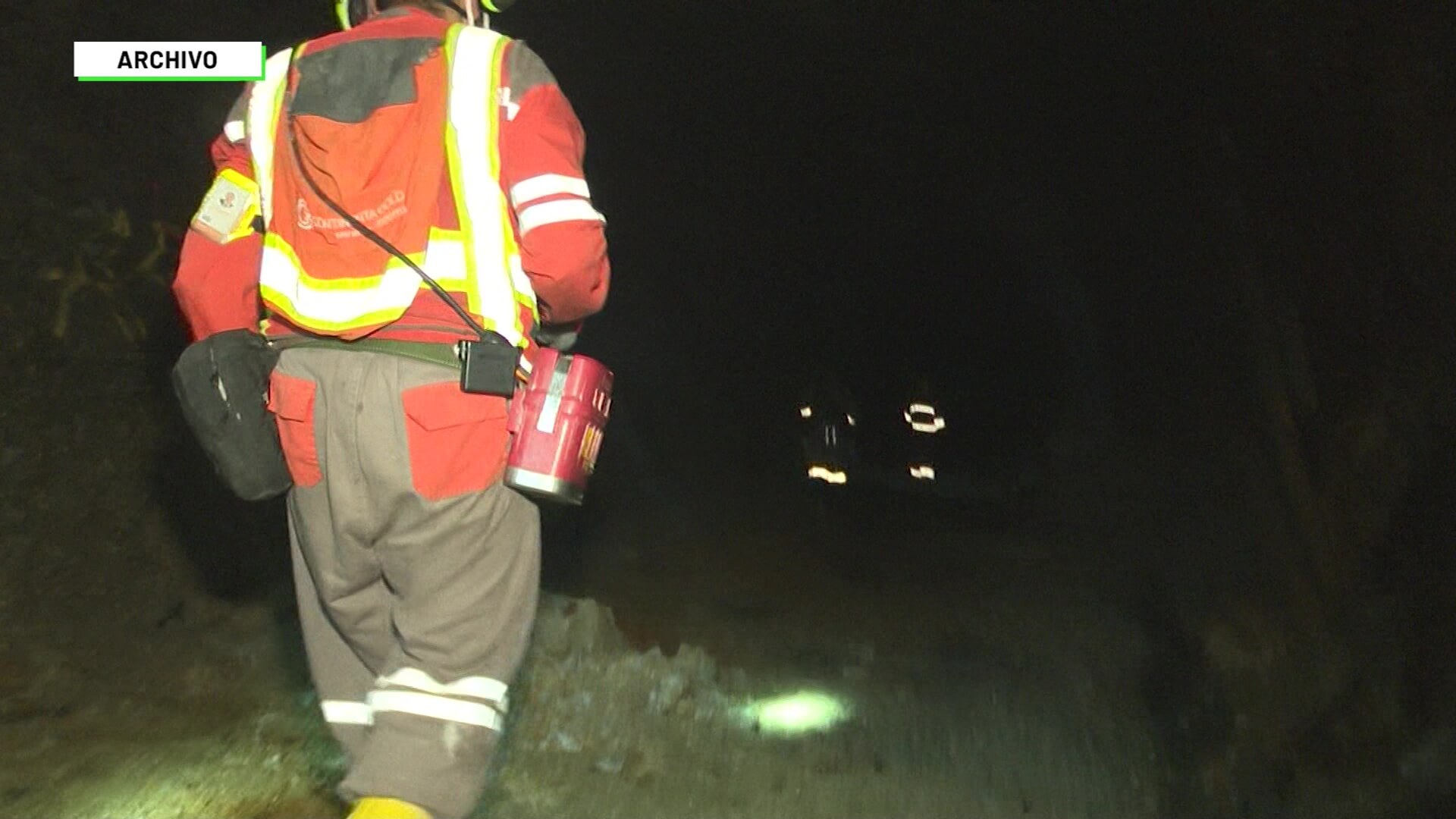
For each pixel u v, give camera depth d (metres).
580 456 2.71
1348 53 5.29
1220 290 6.70
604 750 5.65
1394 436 5.20
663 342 25.36
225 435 2.77
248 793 4.60
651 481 16.25
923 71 12.39
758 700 6.79
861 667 7.79
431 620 2.63
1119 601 8.45
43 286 7.17
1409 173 5.04
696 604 9.59
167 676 5.96
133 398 7.46
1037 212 11.70
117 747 5.03
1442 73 4.82
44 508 6.76
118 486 7.16
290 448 2.67
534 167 2.65
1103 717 6.59
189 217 8.12
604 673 6.62
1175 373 7.55
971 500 16.42
